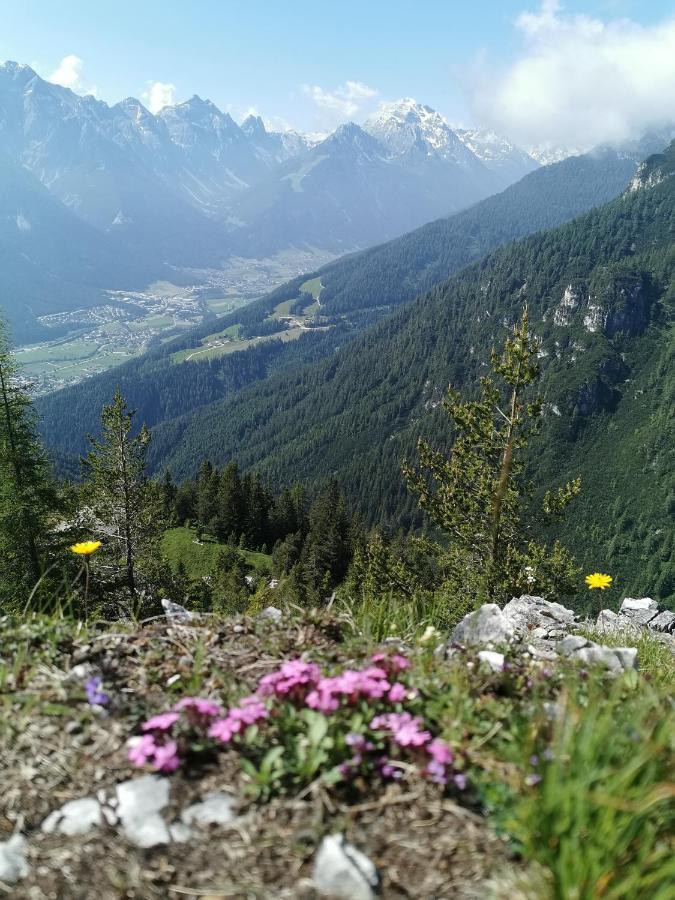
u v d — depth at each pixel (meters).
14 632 3.84
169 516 29.56
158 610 20.36
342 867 2.17
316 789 2.51
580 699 3.25
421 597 5.46
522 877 2.13
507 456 16.50
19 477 20.16
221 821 2.44
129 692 3.37
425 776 2.55
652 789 2.20
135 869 2.27
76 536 22.55
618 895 1.96
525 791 2.35
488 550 16.59
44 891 2.21
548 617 9.61
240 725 2.67
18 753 2.84
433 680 3.30
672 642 9.06
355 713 2.85
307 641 4.03
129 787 2.59
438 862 2.23
